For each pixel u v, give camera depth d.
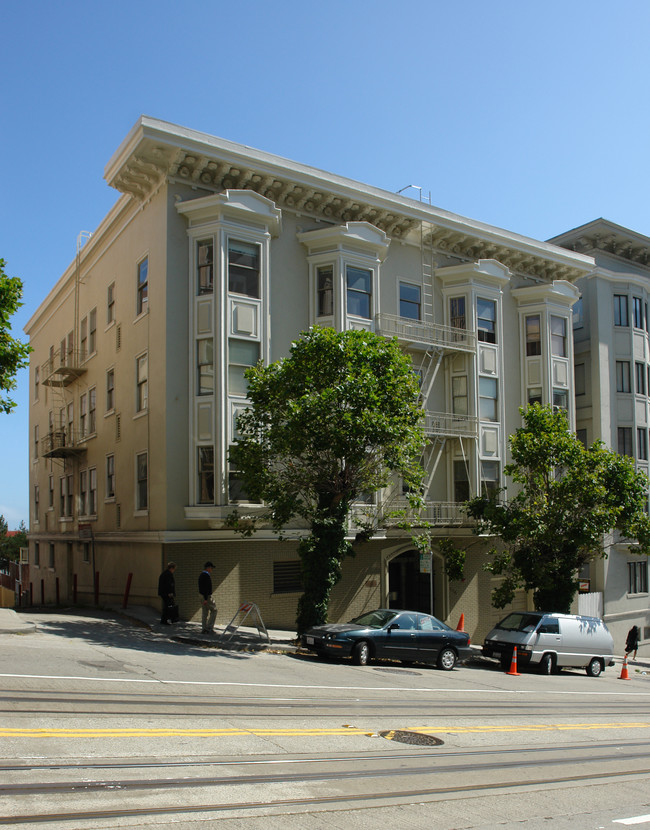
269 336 21.94
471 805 7.20
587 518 22.88
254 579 21.36
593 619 21.98
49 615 20.69
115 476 24.64
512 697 14.81
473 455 25.84
